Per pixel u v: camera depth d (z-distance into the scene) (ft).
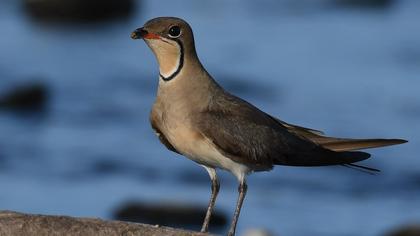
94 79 93.35
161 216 62.69
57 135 79.10
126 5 117.19
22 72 95.66
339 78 92.58
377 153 73.72
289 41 104.42
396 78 92.12
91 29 114.21
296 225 62.75
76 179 70.49
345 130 80.07
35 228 35.73
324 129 80.69
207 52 100.83
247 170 39.11
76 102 87.15
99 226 35.91
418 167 71.41
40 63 98.84
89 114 84.43
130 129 80.23
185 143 38.47
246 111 39.17
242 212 64.44
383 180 69.67
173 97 38.42
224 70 95.40
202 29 109.09
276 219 63.36
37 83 89.35
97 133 79.66
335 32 107.76
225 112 38.73
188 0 121.29
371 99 86.63
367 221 63.62
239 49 101.71
